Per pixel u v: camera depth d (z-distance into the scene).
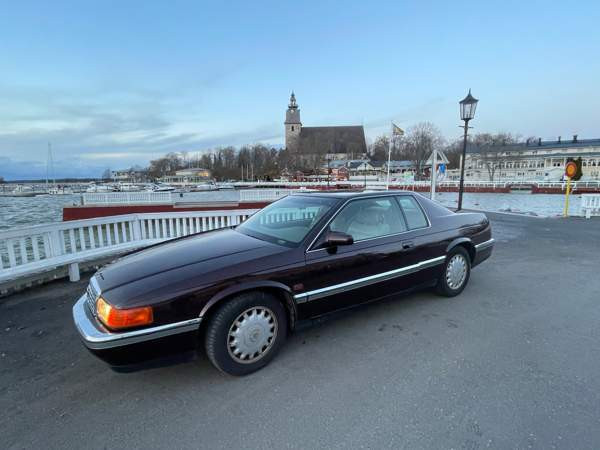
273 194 27.62
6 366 2.89
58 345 3.25
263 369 2.78
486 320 3.64
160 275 2.54
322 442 2.01
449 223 4.22
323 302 3.08
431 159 11.40
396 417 2.20
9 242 4.50
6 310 4.10
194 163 157.25
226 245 3.15
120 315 2.27
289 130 111.00
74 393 2.52
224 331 2.58
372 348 3.08
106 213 24.92
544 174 76.44
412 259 3.72
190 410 2.31
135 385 2.61
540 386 2.50
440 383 2.55
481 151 83.44
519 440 1.98
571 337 3.25
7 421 2.22
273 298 2.81
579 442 1.96
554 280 5.07
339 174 85.38
